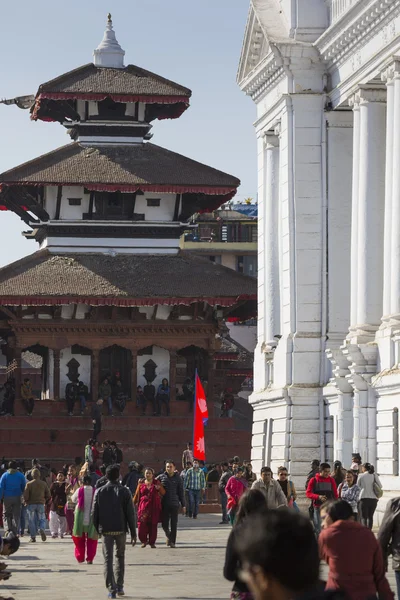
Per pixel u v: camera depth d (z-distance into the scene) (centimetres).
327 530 2575
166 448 15162
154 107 17100
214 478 12888
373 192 9506
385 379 8706
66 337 15638
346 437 9612
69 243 16350
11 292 15175
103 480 6262
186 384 15800
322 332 10406
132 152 16800
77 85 16650
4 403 15662
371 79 9425
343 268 10438
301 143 10462
